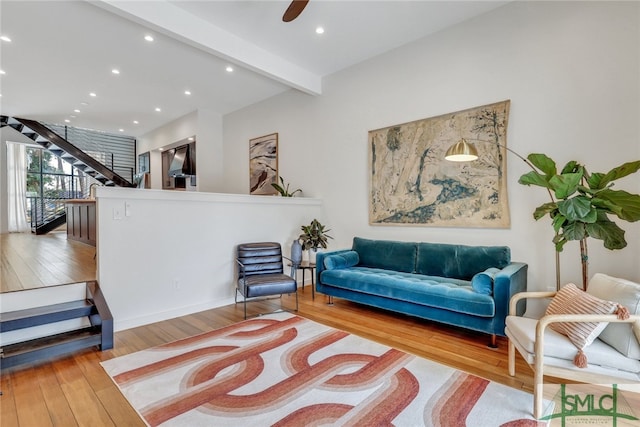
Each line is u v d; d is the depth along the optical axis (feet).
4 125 24.06
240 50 13.12
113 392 6.87
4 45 13.05
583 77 9.66
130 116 23.63
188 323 11.12
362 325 10.89
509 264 10.19
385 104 14.44
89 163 26.81
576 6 9.76
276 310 12.66
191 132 22.72
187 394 6.77
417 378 7.36
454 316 9.51
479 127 11.67
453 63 12.35
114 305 10.41
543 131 10.37
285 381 7.24
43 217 28.12
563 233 7.86
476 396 6.64
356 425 5.76
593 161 9.52
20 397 6.71
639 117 8.80
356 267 13.79
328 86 16.75
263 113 20.26
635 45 8.86
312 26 12.32
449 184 12.46
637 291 5.91
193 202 12.39
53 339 8.82
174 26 10.95
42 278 10.56
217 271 13.14
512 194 11.02
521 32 10.78
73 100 19.95
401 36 13.11
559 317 5.87
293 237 16.16
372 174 14.90
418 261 12.53
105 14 11.03
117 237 10.50
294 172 18.57
